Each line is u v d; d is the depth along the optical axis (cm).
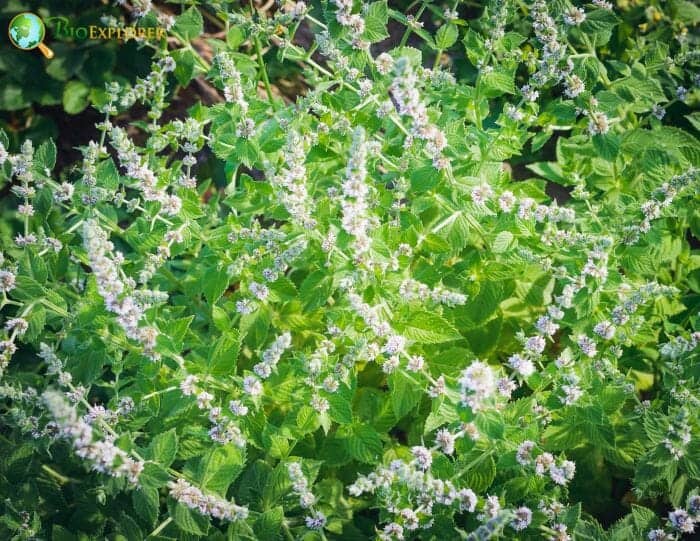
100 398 78
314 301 67
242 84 73
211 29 104
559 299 66
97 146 71
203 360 69
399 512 61
